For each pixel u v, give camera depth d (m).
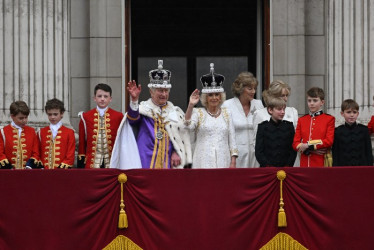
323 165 47.81
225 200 43.75
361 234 43.84
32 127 53.16
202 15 71.06
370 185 43.94
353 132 47.66
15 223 43.56
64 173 43.62
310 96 48.06
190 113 46.72
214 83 47.62
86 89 61.34
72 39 61.34
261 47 64.38
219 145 47.78
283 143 47.47
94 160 48.16
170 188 43.69
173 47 71.19
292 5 61.41
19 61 56.31
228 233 43.69
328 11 60.00
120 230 43.69
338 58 58.75
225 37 70.75
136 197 43.69
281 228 43.88
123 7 61.28
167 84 47.47
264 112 50.00
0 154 48.56
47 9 57.16
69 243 43.50
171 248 43.59
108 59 61.12
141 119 47.31
